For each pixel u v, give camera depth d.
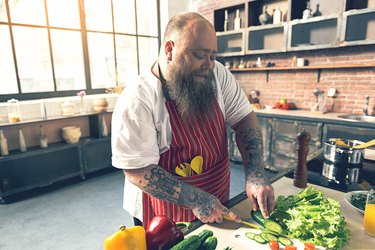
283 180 1.23
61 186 3.30
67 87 3.73
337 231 0.77
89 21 3.84
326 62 3.45
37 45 3.38
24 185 3.04
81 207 2.75
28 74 3.35
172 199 0.98
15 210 2.69
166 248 0.71
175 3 4.65
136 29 4.39
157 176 0.99
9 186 2.95
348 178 1.22
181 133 1.10
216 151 1.19
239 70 4.29
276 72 3.94
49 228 2.36
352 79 3.27
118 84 4.14
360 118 3.09
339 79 3.37
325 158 1.45
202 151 1.13
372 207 0.81
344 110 3.39
